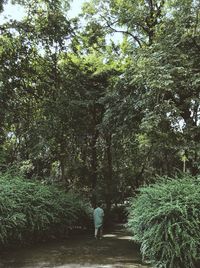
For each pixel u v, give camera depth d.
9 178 16.25
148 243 11.48
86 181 26.48
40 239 16.81
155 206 11.66
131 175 28.64
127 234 20.77
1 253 13.80
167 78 15.33
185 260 10.82
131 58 18.72
